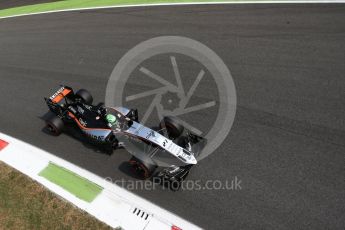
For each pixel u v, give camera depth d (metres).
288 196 9.76
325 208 9.37
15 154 12.48
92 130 11.64
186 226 9.31
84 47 19.06
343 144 11.05
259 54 15.76
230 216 9.47
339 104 12.56
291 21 17.50
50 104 13.08
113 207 10.02
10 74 17.89
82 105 12.73
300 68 14.55
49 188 10.85
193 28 18.59
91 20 22.23
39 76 17.20
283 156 10.93
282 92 13.51
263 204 9.65
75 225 9.65
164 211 9.77
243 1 20.20
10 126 14.02
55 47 19.78
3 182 11.37
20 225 9.95
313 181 10.07
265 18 18.17
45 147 12.59
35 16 25.39
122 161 11.53
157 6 21.97
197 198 10.02
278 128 11.95
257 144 11.47
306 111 12.47
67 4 26.55
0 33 23.66
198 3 21.14
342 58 14.69
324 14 17.53
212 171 10.76
